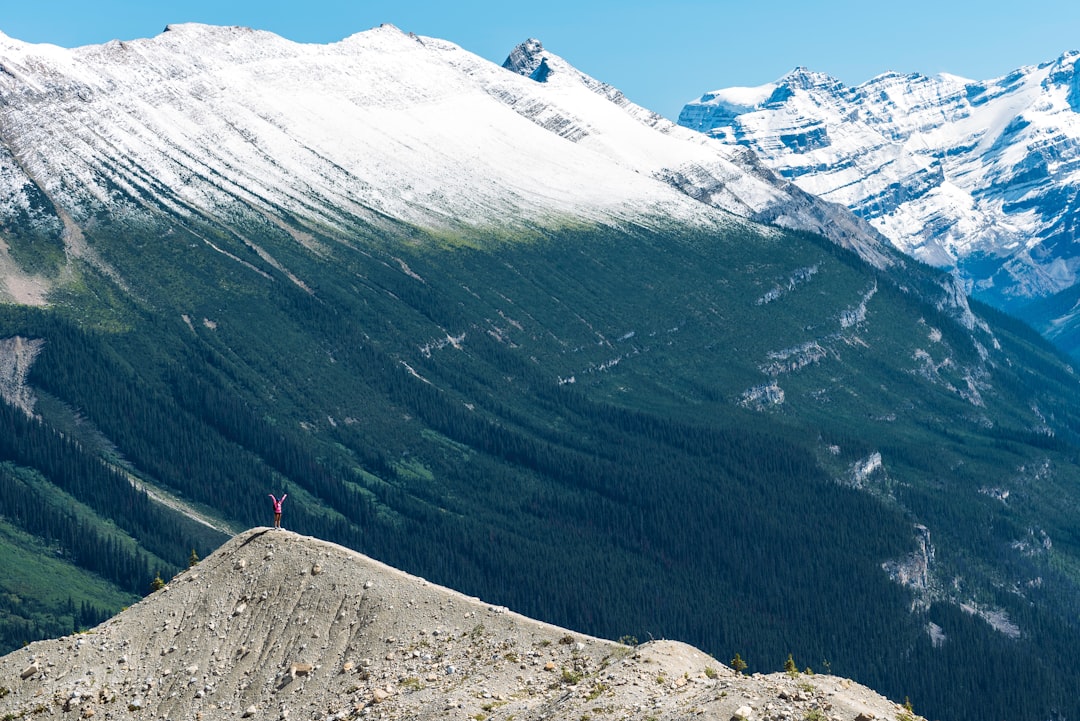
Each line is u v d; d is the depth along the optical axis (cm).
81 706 12331
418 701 11412
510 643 11862
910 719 9825
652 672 10850
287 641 12394
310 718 11650
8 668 12812
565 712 10531
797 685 9981
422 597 12462
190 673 12369
